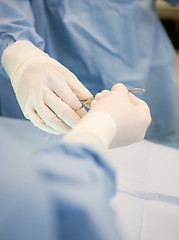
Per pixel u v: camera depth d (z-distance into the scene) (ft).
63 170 0.89
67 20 4.11
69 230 0.83
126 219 2.24
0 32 3.34
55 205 0.81
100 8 4.21
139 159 3.10
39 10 4.17
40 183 0.82
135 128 1.77
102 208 0.84
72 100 2.54
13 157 0.90
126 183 2.70
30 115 2.67
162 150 3.33
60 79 2.56
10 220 0.77
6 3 3.56
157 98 5.08
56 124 2.56
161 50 4.88
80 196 0.82
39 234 0.77
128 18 4.32
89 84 4.53
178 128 5.26
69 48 4.30
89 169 0.93
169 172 2.92
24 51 2.92
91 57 4.30
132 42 4.43
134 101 2.08
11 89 4.62
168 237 2.15
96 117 1.46
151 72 4.86
